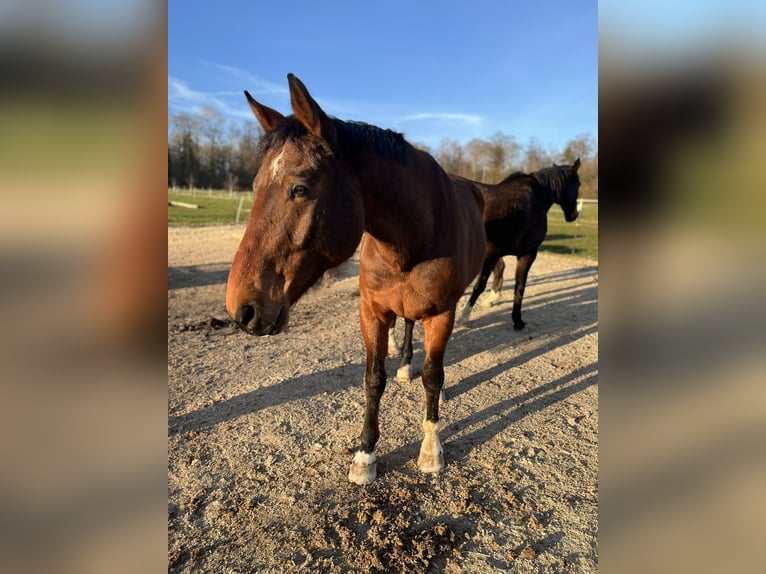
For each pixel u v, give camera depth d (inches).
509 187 193.6
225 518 82.2
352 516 83.2
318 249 65.5
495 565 72.3
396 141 76.8
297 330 198.5
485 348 178.1
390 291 87.3
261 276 61.7
